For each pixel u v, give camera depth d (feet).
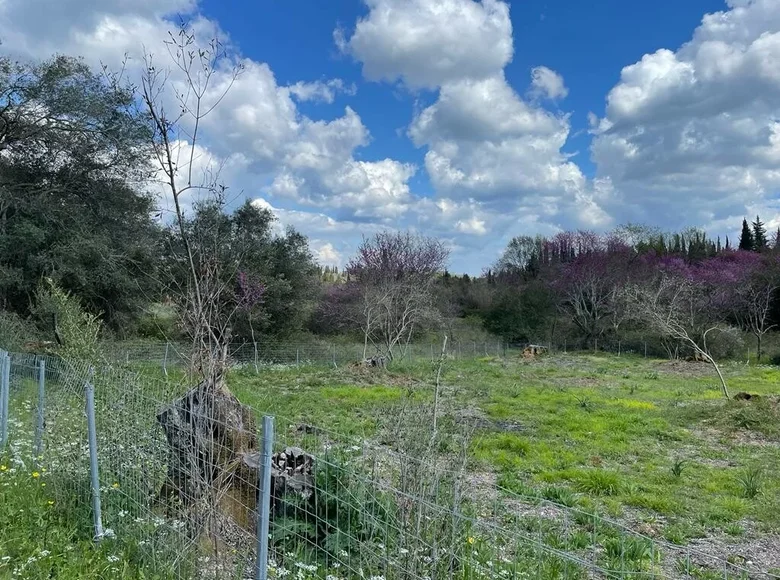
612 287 126.21
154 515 14.14
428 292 102.73
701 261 140.77
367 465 15.02
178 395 15.72
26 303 68.69
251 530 13.79
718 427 41.22
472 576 11.76
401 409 15.97
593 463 30.71
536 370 81.15
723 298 114.11
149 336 81.46
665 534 20.79
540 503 19.17
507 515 19.52
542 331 133.49
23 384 27.30
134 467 15.07
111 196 76.48
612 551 17.60
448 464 13.51
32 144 72.79
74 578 12.76
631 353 116.06
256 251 90.33
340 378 65.10
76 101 70.49
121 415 15.87
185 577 12.41
